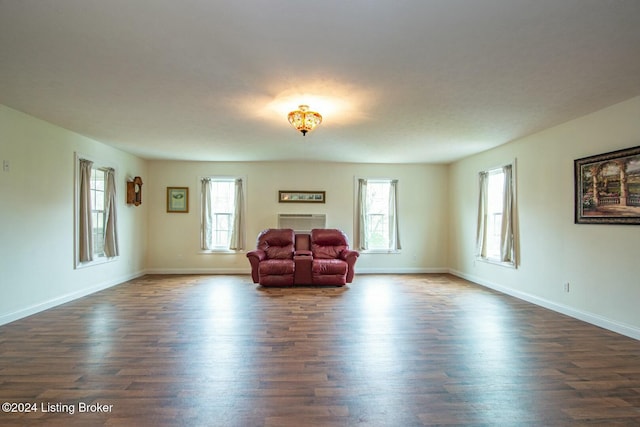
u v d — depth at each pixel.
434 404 2.03
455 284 5.71
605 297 3.41
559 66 2.51
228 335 3.17
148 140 4.89
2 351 2.77
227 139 4.83
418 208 6.91
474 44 2.19
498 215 5.43
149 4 1.77
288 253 6.02
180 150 5.61
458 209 6.54
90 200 4.75
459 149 5.45
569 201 3.86
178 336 3.14
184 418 1.87
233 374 2.39
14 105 3.42
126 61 2.44
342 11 1.84
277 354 2.74
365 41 2.16
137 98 3.19
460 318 3.74
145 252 6.55
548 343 2.99
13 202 3.57
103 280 5.20
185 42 2.17
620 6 1.78
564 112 3.55
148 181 6.59
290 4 1.77
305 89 2.95
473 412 1.94
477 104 3.32
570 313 3.82
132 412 1.92
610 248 3.35
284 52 2.30
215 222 6.79
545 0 1.74
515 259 4.77
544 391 2.18
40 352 2.75
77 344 2.93
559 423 1.84
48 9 1.81
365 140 4.86
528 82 2.79
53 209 4.12
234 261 6.69
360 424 1.83
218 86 2.88
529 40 2.14
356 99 3.19
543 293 4.26
